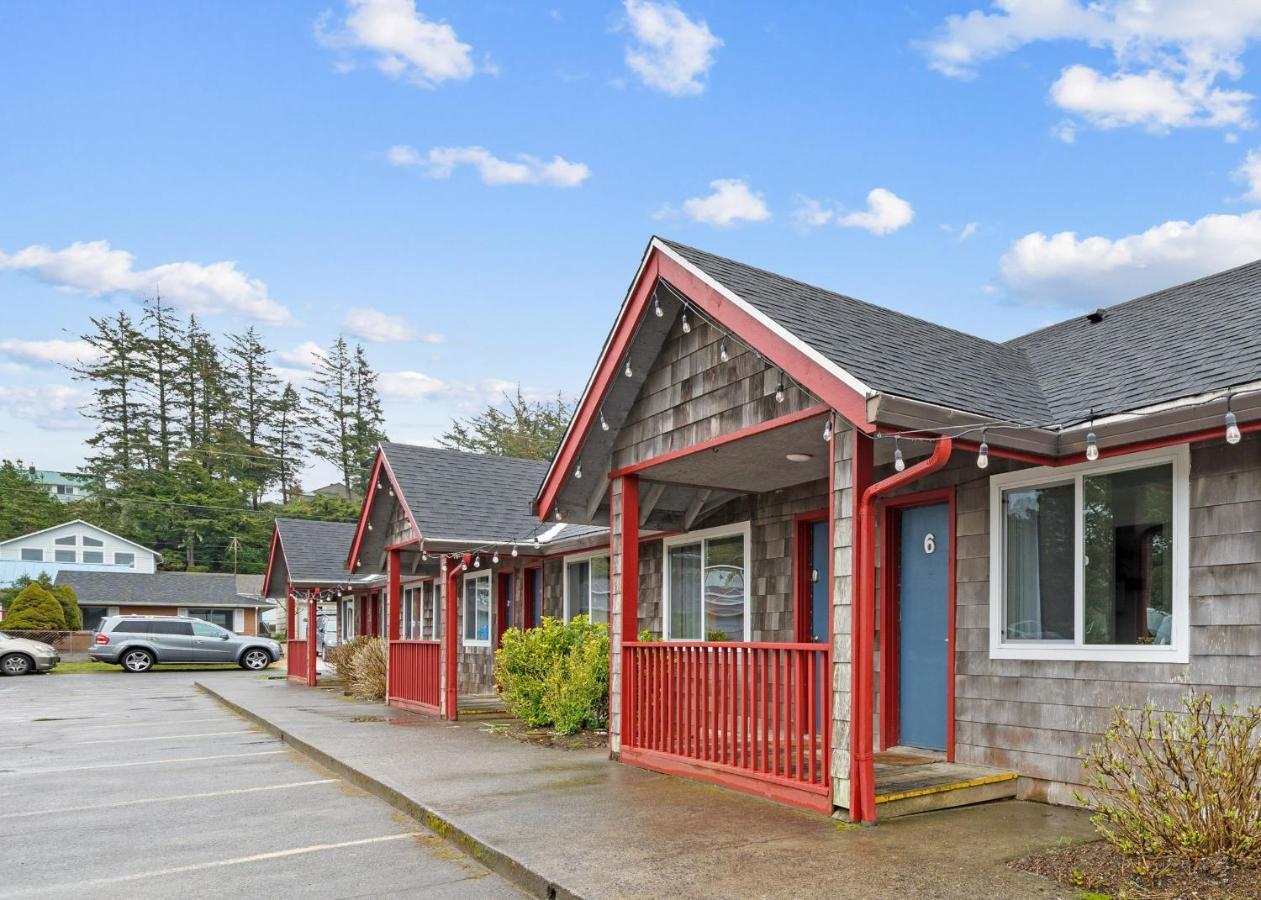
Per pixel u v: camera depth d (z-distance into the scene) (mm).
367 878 5504
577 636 11531
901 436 5902
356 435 71312
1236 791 4852
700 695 7918
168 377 68812
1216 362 6355
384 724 12547
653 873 5109
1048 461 6535
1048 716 6844
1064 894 4641
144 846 6379
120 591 42875
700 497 10875
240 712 15523
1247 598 5773
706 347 8102
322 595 24672
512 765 8727
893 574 8539
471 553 13766
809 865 5203
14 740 12320
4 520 62312
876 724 8523
